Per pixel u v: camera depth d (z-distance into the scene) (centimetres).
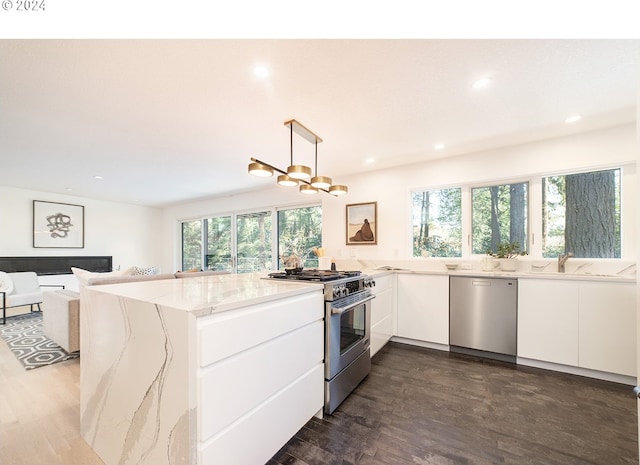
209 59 164
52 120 240
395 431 167
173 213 710
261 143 297
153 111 226
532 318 261
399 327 329
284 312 148
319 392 178
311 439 159
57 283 550
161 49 155
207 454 106
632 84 191
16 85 188
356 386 220
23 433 165
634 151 255
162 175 423
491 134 277
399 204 383
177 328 107
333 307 188
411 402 199
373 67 173
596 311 236
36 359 273
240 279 218
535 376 241
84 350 165
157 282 198
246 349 125
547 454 148
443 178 351
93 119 239
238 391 121
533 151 298
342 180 432
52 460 144
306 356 166
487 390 217
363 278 236
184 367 104
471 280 289
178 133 270
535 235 303
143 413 122
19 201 514
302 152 329
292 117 240
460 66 172
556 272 283
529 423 174
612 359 230
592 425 173
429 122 250
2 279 427
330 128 262
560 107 224
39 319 435
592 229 279
